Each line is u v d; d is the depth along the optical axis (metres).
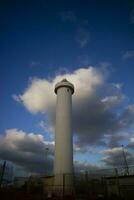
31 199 18.72
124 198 17.59
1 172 20.38
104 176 20.27
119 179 20.55
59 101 32.09
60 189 21.95
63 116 30.17
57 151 27.38
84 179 20.89
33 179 25.56
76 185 21.53
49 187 23.62
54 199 19.11
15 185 23.58
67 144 27.77
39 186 24.23
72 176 23.17
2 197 18.45
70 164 26.42
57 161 26.47
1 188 19.80
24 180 24.70
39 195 20.48
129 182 19.77
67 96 32.53
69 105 31.81
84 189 20.44
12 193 19.58
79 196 20.06
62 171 25.30
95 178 20.48
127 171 20.73
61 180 24.06
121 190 18.64
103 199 18.16
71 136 29.19
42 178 26.19
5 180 21.30
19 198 18.73
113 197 18.27
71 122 30.52
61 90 33.22
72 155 27.67
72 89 34.38
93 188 19.83
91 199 18.61
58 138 28.36
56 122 30.56
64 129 28.94
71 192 21.22
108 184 20.11
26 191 21.39
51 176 25.95
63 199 19.11
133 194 17.81
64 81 34.56
